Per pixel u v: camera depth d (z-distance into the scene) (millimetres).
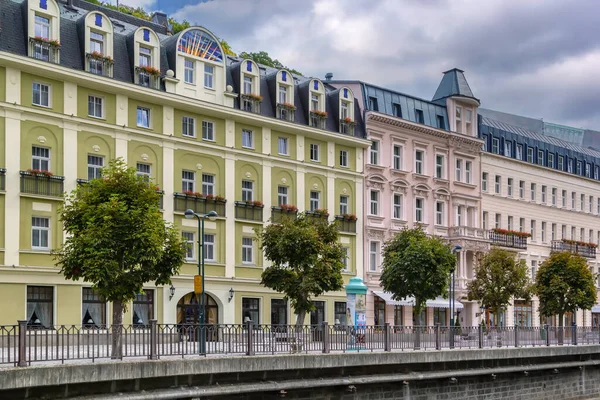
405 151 60594
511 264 57312
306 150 53750
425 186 61656
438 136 63281
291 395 26703
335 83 59656
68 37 42719
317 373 27672
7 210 39469
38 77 41125
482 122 68812
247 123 50281
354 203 56438
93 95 43312
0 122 39625
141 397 22219
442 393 32656
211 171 48312
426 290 47000
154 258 28562
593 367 43688
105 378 21641
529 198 73312
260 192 50750
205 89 48188
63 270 29844
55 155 41531
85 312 41781
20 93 40312
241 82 50219
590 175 83125
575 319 76062
